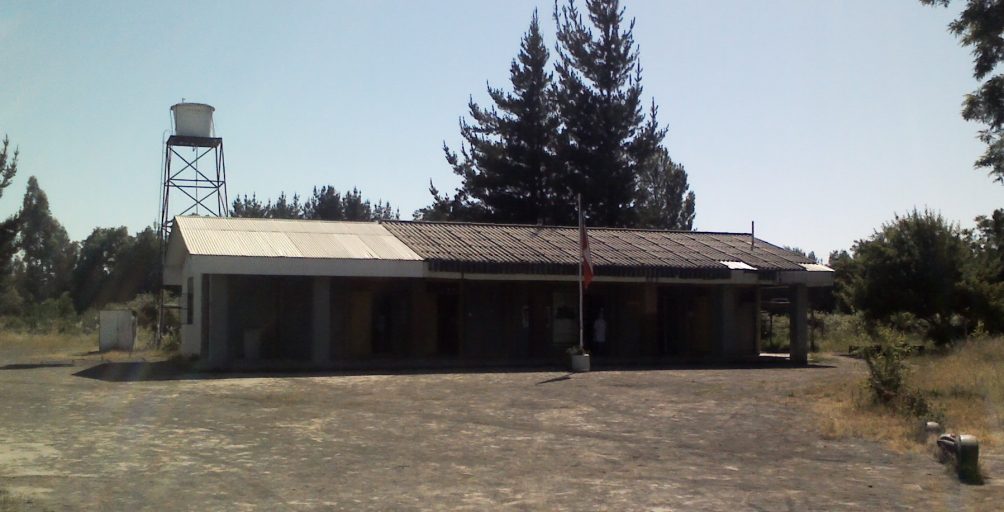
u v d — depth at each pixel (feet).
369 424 52.13
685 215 212.43
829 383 76.28
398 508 31.71
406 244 104.42
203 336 96.48
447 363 99.45
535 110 177.99
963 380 66.03
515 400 64.54
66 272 254.27
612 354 117.39
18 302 204.13
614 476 37.70
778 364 106.52
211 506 31.71
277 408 58.95
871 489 35.32
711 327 120.98
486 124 181.68
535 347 114.01
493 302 112.88
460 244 107.96
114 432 48.37
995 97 68.80
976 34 67.67
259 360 99.71
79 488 34.45
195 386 72.49
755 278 109.81
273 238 99.91
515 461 40.98
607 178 175.32
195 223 103.30
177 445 44.45
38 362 98.43
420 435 48.32
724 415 57.06
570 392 70.23
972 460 37.68
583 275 97.96
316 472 38.04
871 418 54.03
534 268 102.06
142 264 239.91
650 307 118.62
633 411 58.90
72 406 59.26
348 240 103.04
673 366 101.86
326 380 78.84
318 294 94.38
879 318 113.80
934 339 108.99
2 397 64.13
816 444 46.06
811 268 113.60
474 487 35.32
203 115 123.65
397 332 109.60
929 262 111.14
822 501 33.22
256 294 103.91
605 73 179.22
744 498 33.65
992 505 32.58
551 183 177.78
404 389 71.61
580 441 46.80
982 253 119.85
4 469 38.04
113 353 113.09
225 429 49.73
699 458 42.11
